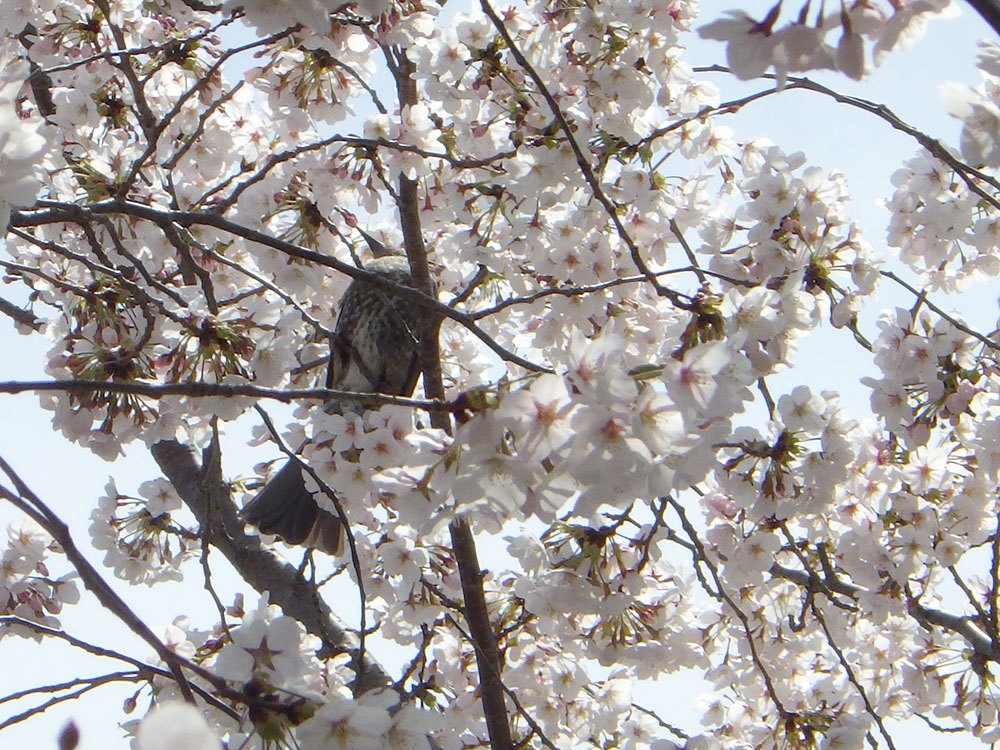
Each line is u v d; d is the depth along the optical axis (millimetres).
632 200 8742
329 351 9852
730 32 3814
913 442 8086
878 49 3773
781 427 6578
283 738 4094
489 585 9148
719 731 10688
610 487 4125
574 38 8328
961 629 9453
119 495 9133
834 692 10062
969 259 9492
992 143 4324
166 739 2822
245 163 9430
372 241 10602
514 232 9305
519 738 9438
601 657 7422
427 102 9656
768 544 8086
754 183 7715
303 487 8359
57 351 7227
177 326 6719
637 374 4410
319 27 4230
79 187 8359
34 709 5312
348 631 9016
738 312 5758
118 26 9109
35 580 7953
